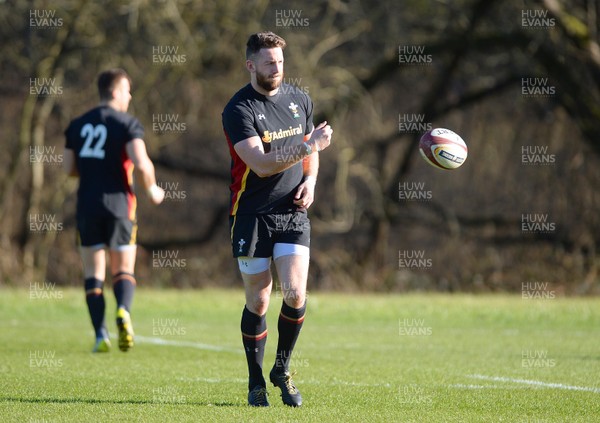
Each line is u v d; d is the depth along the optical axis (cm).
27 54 8400
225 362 2895
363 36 9231
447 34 8869
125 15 8300
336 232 9806
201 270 9888
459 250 9981
